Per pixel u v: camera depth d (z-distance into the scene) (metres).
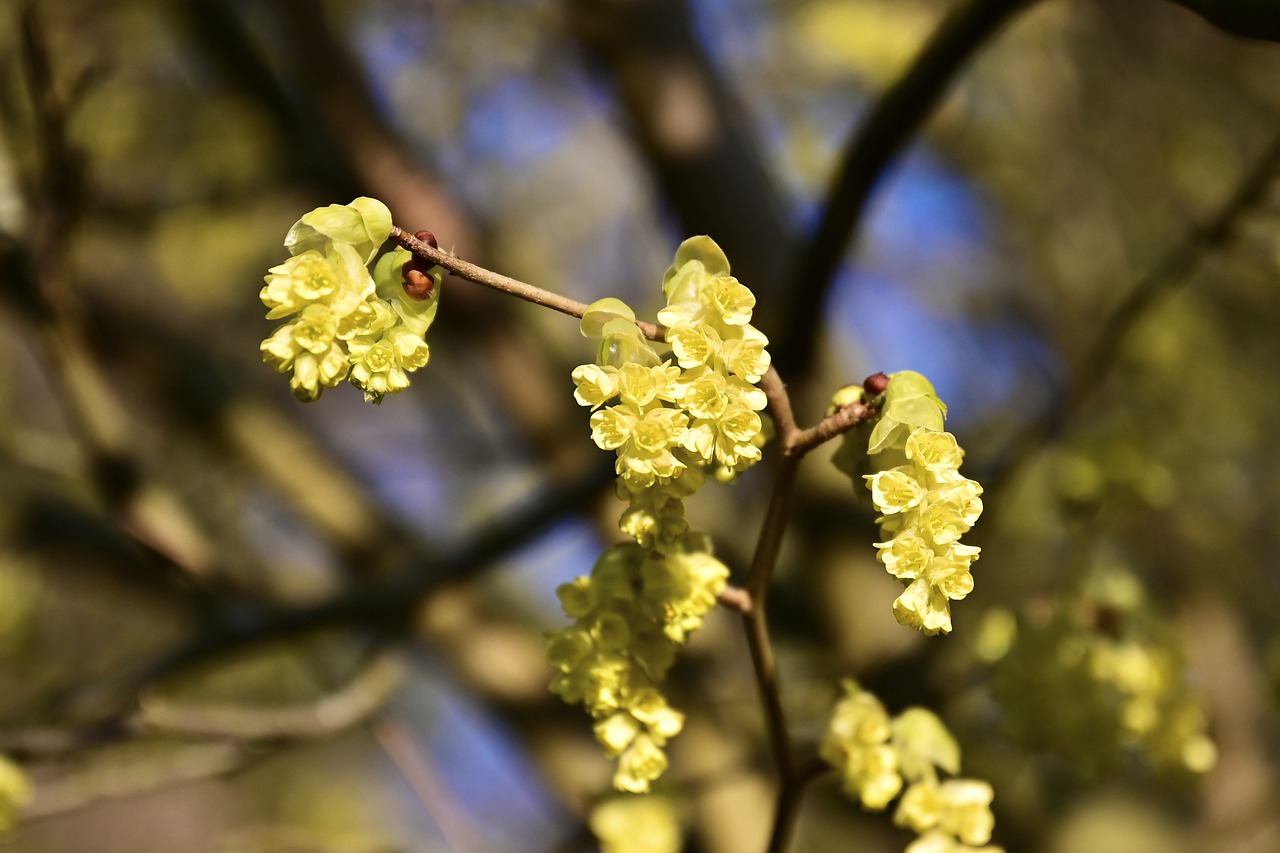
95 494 4.57
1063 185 6.68
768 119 6.79
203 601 4.12
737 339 1.62
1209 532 6.21
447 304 5.38
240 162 5.41
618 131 5.94
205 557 4.19
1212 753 2.96
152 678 3.67
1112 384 5.74
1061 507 3.51
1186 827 5.58
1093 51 6.70
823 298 3.37
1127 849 5.35
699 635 5.10
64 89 4.45
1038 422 3.70
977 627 4.58
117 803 9.02
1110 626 2.94
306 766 8.46
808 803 5.30
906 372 1.72
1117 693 2.84
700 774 3.77
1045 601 3.06
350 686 3.75
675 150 4.55
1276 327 6.32
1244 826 4.58
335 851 3.77
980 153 6.89
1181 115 6.64
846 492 4.88
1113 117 6.70
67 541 5.15
